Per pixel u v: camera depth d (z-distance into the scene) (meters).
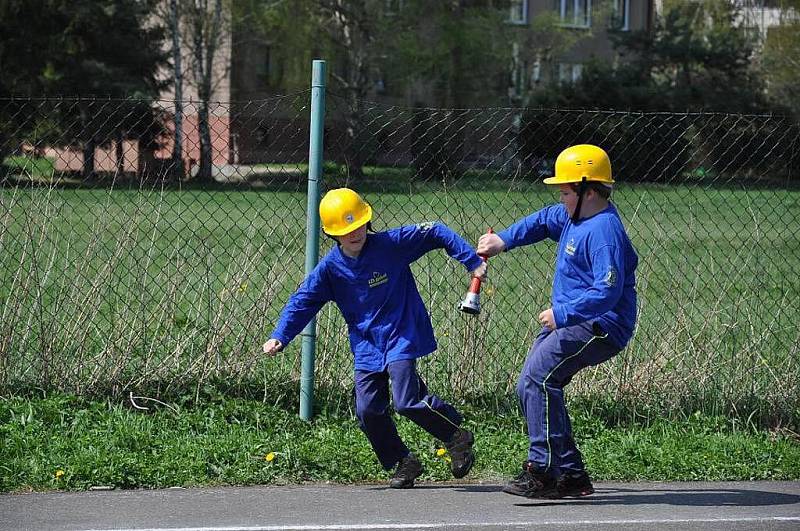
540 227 9.23
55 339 11.34
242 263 12.04
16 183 12.04
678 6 64.62
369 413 9.22
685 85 60.06
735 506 9.05
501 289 14.32
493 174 12.36
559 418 8.90
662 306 12.73
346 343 11.54
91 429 10.60
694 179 13.27
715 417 11.34
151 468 9.59
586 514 8.74
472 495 9.32
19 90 48.16
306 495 9.26
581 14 72.75
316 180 10.83
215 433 10.70
